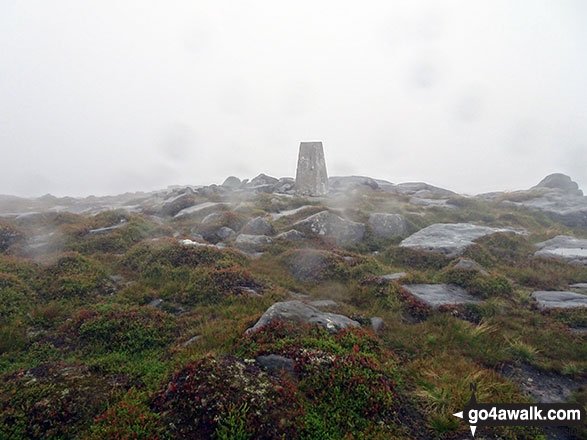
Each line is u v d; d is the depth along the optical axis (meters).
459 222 26.56
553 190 38.62
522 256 17.75
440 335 9.95
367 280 14.02
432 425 6.48
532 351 8.91
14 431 5.69
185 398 6.07
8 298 10.98
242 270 14.04
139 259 15.98
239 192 42.66
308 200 32.22
